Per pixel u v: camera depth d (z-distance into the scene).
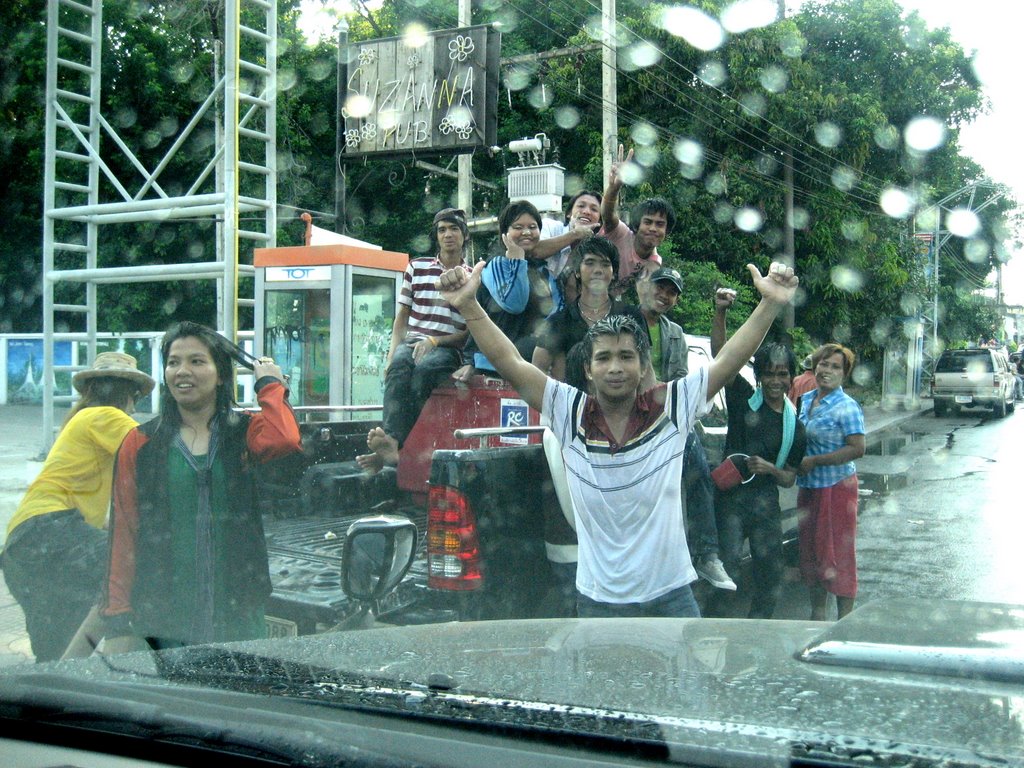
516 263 5.36
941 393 26.97
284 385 3.45
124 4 18.47
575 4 20.59
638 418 3.42
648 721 1.26
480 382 5.51
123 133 18.91
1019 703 1.28
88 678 1.62
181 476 3.27
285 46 18.11
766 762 1.14
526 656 1.71
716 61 20.00
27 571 3.94
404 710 1.36
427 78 13.30
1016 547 8.30
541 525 4.14
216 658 1.75
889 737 1.17
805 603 6.39
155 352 16.36
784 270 3.46
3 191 20.67
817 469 5.48
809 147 20.91
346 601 3.75
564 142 21.08
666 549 3.39
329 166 20.81
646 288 5.15
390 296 10.42
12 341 20.59
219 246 13.89
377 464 5.42
